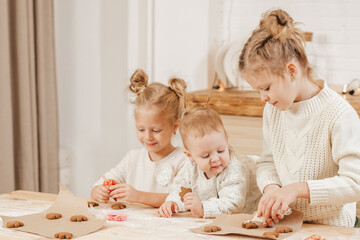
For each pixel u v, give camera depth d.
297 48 1.34
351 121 1.34
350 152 1.31
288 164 1.48
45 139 3.14
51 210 1.41
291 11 3.38
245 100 2.79
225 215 1.36
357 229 1.24
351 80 3.28
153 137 1.81
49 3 3.11
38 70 3.07
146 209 1.51
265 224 1.25
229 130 2.86
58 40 3.41
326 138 1.39
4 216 1.35
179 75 3.28
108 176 1.94
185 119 1.52
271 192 1.30
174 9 3.23
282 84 1.32
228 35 3.62
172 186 1.62
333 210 1.43
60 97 3.47
